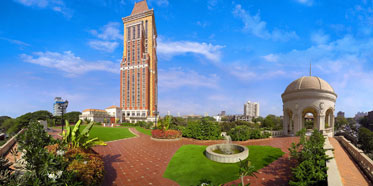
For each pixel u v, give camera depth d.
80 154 7.71
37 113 59.25
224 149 14.77
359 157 10.45
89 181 6.48
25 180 4.49
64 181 5.18
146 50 94.94
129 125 53.59
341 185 6.19
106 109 88.00
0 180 4.43
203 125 21.97
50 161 5.00
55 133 30.58
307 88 21.20
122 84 92.00
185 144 18.72
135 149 16.64
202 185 5.95
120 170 10.70
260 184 8.23
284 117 24.41
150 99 93.00
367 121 81.12
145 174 10.00
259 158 12.04
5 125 49.22
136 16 95.31
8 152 13.53
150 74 93.38
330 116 23.08
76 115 77.06
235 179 8.91
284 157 12.13
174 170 10.54
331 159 8.58
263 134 21.08
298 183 6.67
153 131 23.33
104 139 22.78
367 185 7.82
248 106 159.00
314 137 12.83
